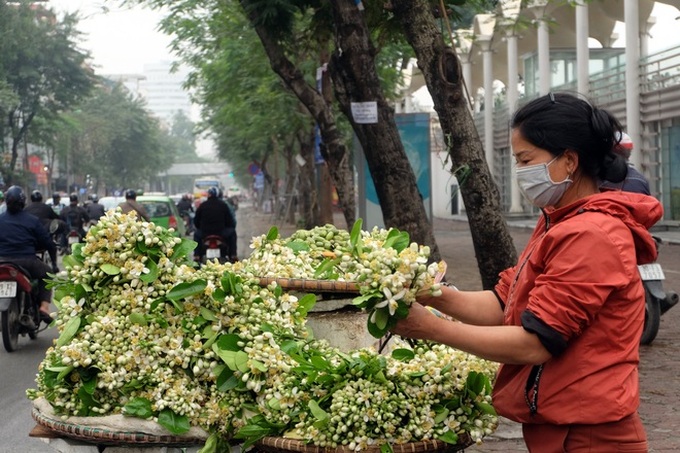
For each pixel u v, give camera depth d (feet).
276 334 12.17
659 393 25.03
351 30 32.99
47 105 165.58
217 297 12.12
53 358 12.66
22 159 230.89
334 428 10.93
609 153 9.66
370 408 10.89
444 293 10.91
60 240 78.23
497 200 27.71
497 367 11.64
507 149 146.82
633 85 96.43
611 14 105.19
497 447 20.13
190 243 12.63
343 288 12.84
